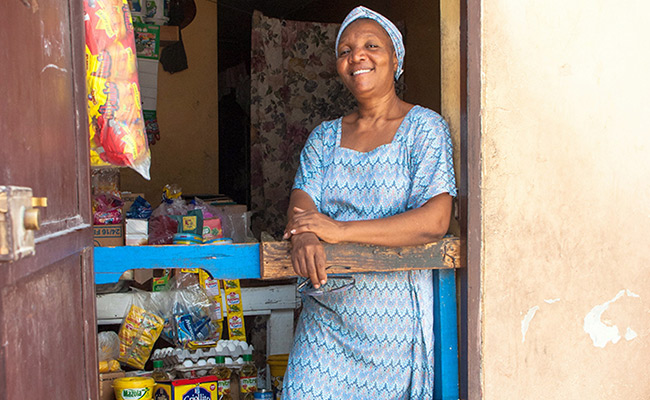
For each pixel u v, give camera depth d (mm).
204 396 2559
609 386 2363
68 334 1372
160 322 2826
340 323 2139
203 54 4441
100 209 2182
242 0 5609
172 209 2691
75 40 1497
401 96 5117
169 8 4203
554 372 2252
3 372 955
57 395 1272
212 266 2035
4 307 964
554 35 2156
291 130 5027
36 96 1183
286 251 2027
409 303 2131
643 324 2418
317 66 5039
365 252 2023
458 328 2223
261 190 4980
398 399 2174
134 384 2389
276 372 2896
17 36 1080
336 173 2219
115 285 2945
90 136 1703
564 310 2256
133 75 1759
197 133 4457
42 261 1157
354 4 5301
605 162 2283
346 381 2156
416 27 4855
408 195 2150
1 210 904
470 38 2066
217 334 2988
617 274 2348
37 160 1177
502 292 2133
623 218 2338
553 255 2217
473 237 2092
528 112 2135
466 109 2094
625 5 2268
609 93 2266
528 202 2160
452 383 2215
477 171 2076
